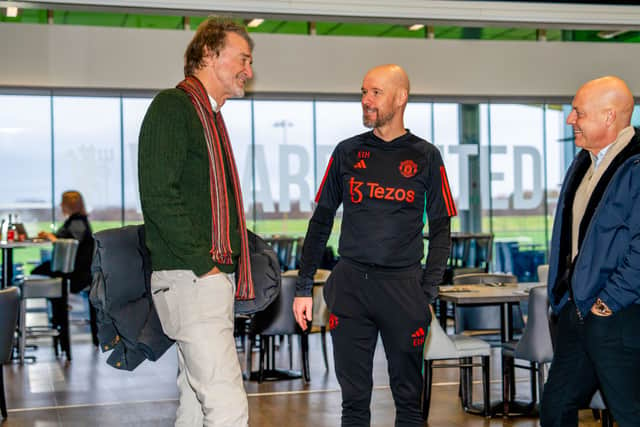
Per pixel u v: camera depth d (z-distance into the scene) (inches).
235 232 118.7
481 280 270.5
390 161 139.0
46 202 433.1
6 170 427.5
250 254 129.0
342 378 140.4
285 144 464.1
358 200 139.2
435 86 442.0
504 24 307.7
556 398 136.2
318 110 467.2
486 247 473.7
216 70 119.9
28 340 402.3
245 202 460.4
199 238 112.7
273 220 463.5
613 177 125.6
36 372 305.6
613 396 126.7
